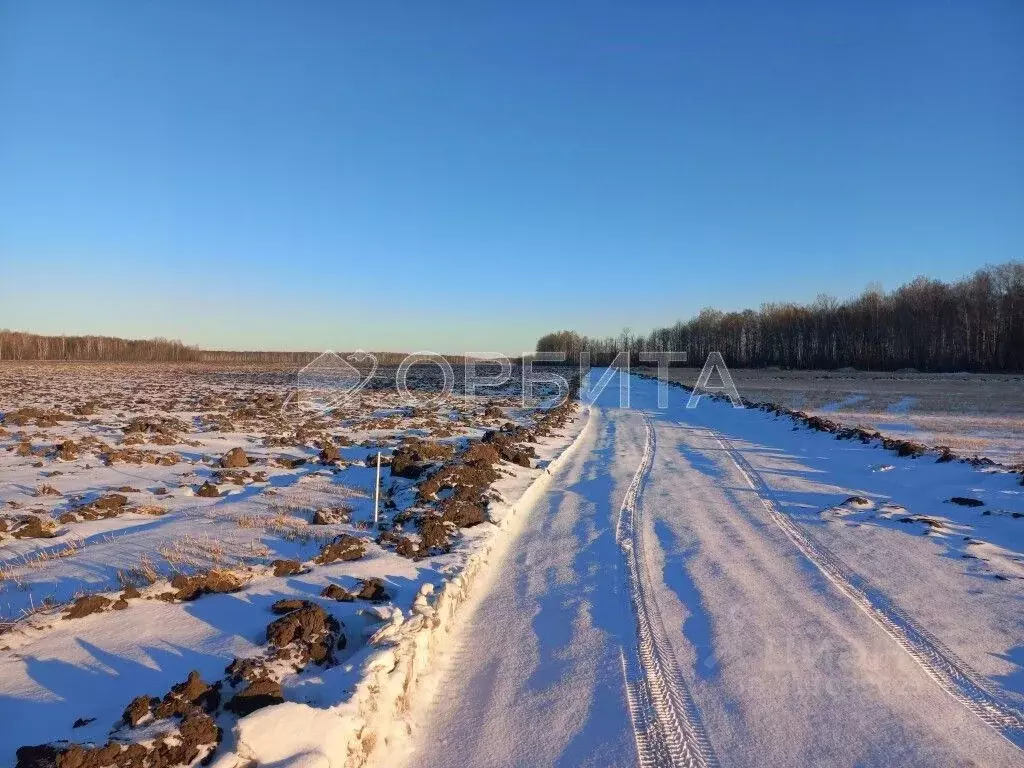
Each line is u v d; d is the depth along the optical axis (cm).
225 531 1058
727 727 561
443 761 523
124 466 1683
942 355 8269
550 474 1850
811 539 1132
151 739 442
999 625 761
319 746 445
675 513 1349
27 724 488
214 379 6606
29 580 816
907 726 555
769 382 6372
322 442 2211
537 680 656
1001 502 1316
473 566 940
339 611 721
